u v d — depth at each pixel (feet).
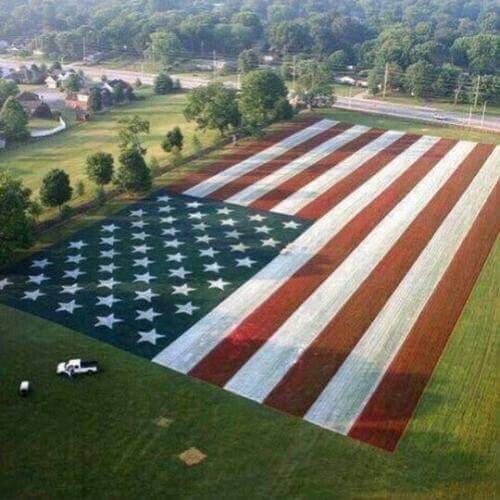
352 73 620.90
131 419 155.53
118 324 193.88
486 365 178.60
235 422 155.43
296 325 195.31
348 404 162.50
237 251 241.14
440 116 445.78
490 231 261.65
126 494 134.72
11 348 180.86
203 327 193.36
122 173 284.61
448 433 153.07
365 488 137.28
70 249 239.09
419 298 211.41
